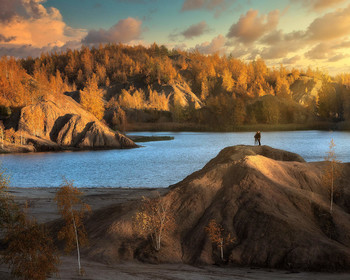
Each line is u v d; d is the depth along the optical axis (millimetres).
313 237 16219
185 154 68125
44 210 24391
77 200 14680
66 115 95188
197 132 158250
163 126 174000
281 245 16078
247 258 16016
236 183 20547
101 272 13828
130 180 39594
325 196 22141
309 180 22719
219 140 104438
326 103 172000
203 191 20484
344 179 23172
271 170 22391
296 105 177750
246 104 181875
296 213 18578
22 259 11602
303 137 107625
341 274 14109
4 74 124500
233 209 18750
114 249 16953
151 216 18406
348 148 70250
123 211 20688
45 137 91000
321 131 143625
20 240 11797
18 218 13258
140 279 12836
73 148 87750
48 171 48000
